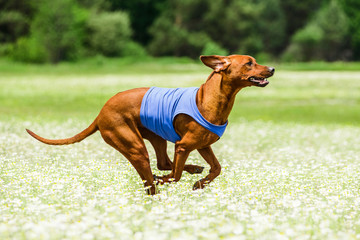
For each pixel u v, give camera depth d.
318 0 96.62
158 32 82.88
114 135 6.68
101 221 5.33
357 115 20.77
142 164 6.66
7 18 74.25
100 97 26.05
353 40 89.94
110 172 7.56
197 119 6.49
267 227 5.07
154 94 6.75
